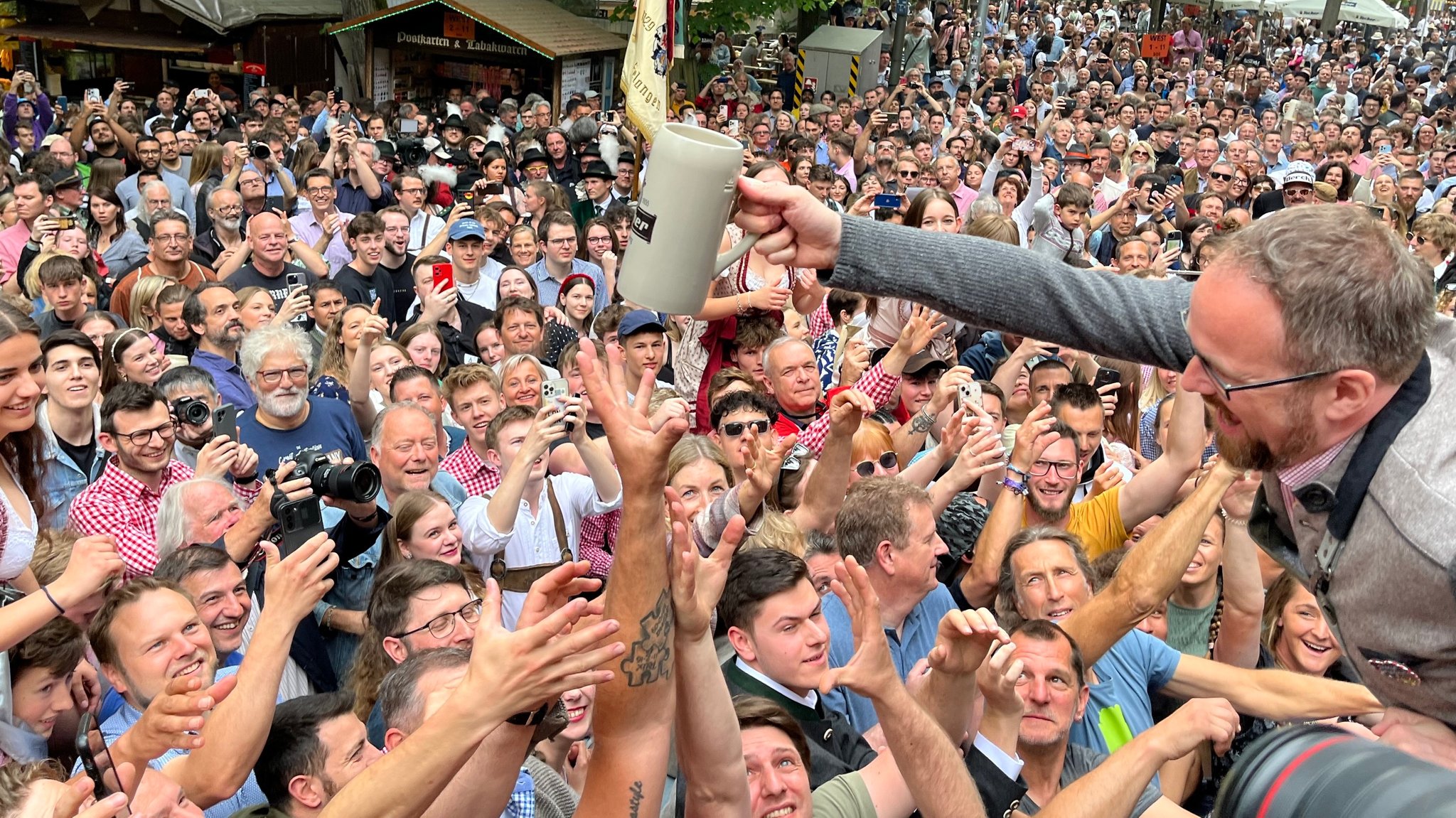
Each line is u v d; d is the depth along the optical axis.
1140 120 21.72
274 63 21.84
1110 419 7.31
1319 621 4.39
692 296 2.20
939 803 2.70
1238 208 13.33
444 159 14.19
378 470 4.61
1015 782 3.07
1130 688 4.15
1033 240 11.41
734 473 5.80
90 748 2.61
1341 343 1.63
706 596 2.48
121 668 3.75
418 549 4.82
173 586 3.87
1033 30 36.69
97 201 10.95
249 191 12.06
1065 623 3.83
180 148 14.26
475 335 8.70
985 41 33.25
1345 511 1.73
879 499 4.39
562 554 5.64
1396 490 1.66
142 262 9.66
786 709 3.66
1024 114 20.95
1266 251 1.68
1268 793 1.21
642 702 2.29
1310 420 1.70
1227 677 4.11
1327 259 1.64
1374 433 1.69
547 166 14.09
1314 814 1.16
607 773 2.30
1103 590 3.81
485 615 2.20
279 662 3.02
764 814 2.98
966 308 2.12
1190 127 18.80
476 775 2.44
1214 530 4.71
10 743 3.51
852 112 20.08
